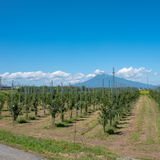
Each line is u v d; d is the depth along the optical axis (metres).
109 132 20.12
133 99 52.38
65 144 13.50
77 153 11.57
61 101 26.94
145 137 17.70
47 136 17.31
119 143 15.92
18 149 10.99
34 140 13.82
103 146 14.47
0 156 9.48
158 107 43.81
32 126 23.69
